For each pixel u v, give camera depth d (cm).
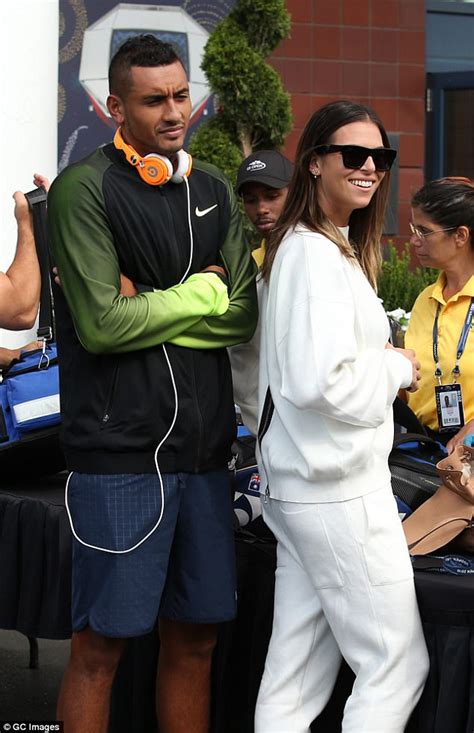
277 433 313
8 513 387
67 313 315
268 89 665
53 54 677
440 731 308
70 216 300
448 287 422
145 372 308
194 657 333
